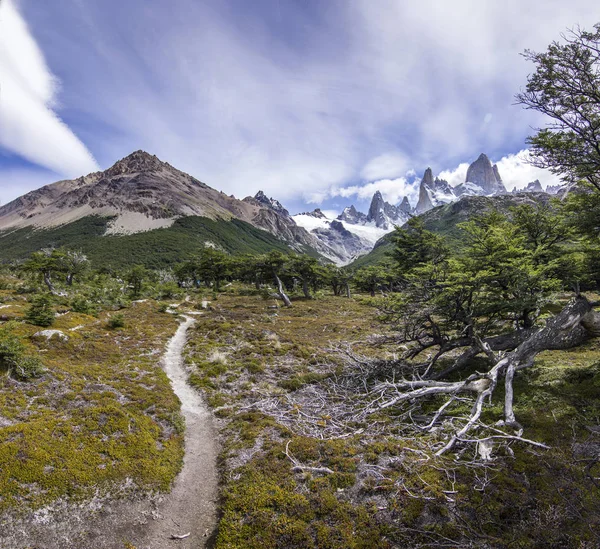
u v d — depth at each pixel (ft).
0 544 21.80
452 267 53.47
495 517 24.64
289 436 38.27
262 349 75.66
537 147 44.06
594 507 23.57
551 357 57.62
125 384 49.21
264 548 23.82
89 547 23.41
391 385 44.98
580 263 62.18
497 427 36.27
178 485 31.48
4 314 72.90
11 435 30.42
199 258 263.49
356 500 27.86
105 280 231.09
